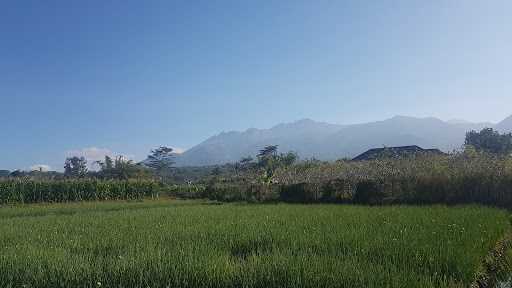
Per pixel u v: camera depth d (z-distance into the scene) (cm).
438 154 3081
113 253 987
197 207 2566
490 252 1038
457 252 882
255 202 3409
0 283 761
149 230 1351
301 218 1630
